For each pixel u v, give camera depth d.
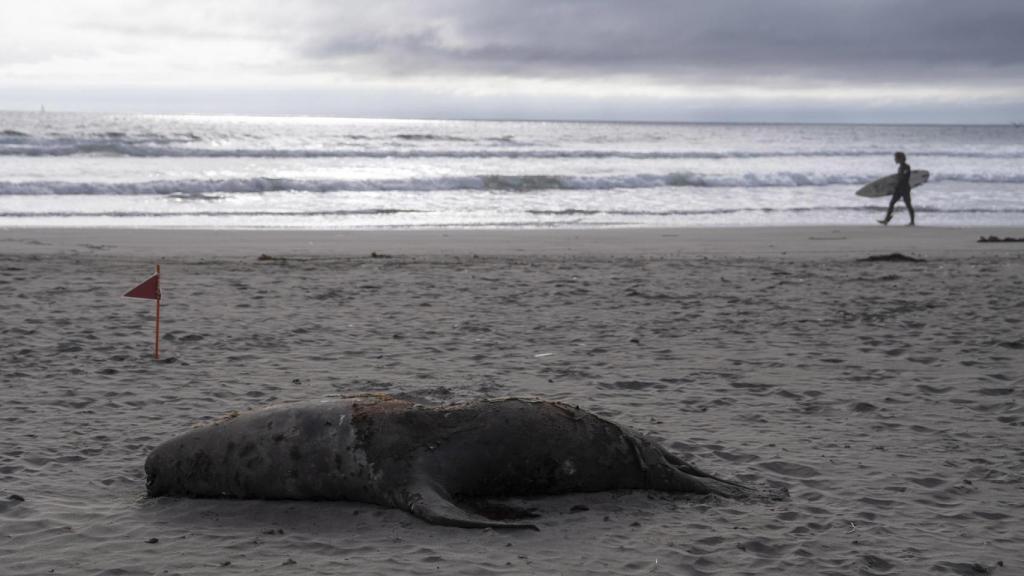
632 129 136.38
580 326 12.20
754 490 6.00
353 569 4.64
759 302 14.09
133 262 17.58
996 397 8.70
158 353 10.16
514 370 9.67
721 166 51.25
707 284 15.87
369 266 17.72
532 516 5.49
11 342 10.61
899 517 5.58
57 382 8.90
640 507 5.66
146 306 13.23
